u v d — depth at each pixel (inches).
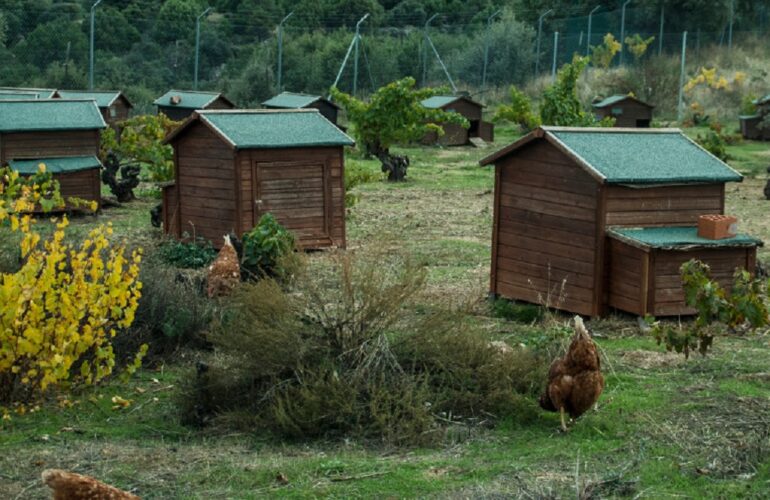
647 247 530.9
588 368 379.6
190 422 413.7
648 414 398.0
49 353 403.9
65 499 267.3
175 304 514.9
